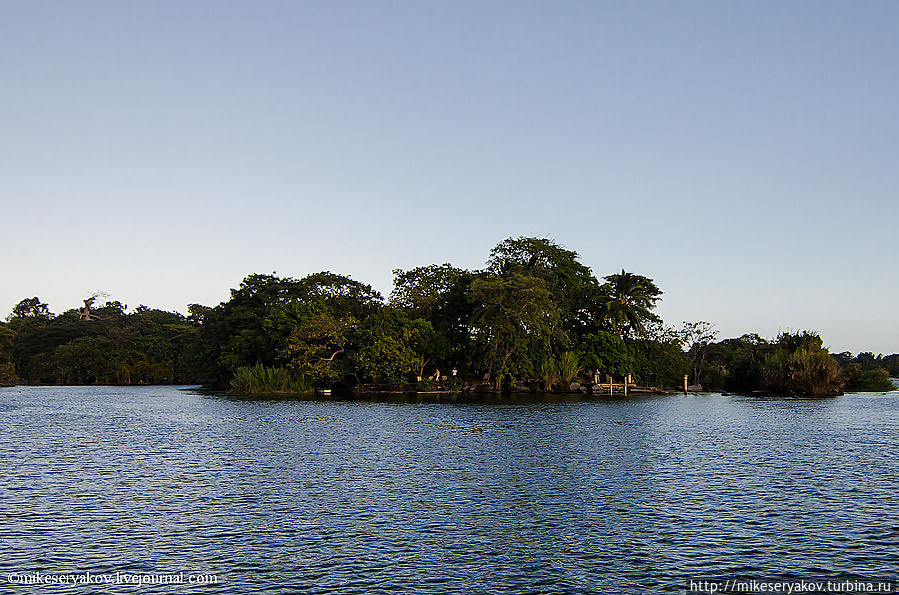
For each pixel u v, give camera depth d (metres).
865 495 24.97
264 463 32.19
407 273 104.44
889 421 52.75
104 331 165.88
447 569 17.08
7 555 18.20
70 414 61.66
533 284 89.06
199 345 123.31
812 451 35.97
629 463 32.06
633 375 98.88
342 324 95.62
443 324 96.94
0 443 39.78
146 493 25.41
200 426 49.59
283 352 95.81
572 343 98.56
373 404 72.81
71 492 25.61
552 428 47.31
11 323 175.50
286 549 18.61
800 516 21.98
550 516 21.97
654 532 20.20
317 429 47.06
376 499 24.36
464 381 94.12
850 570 17.05
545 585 16.05
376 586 15.98
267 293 109.44
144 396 94.12
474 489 26.06
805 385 89.12
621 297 104.25
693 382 110.88
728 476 28.70
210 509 22.89
